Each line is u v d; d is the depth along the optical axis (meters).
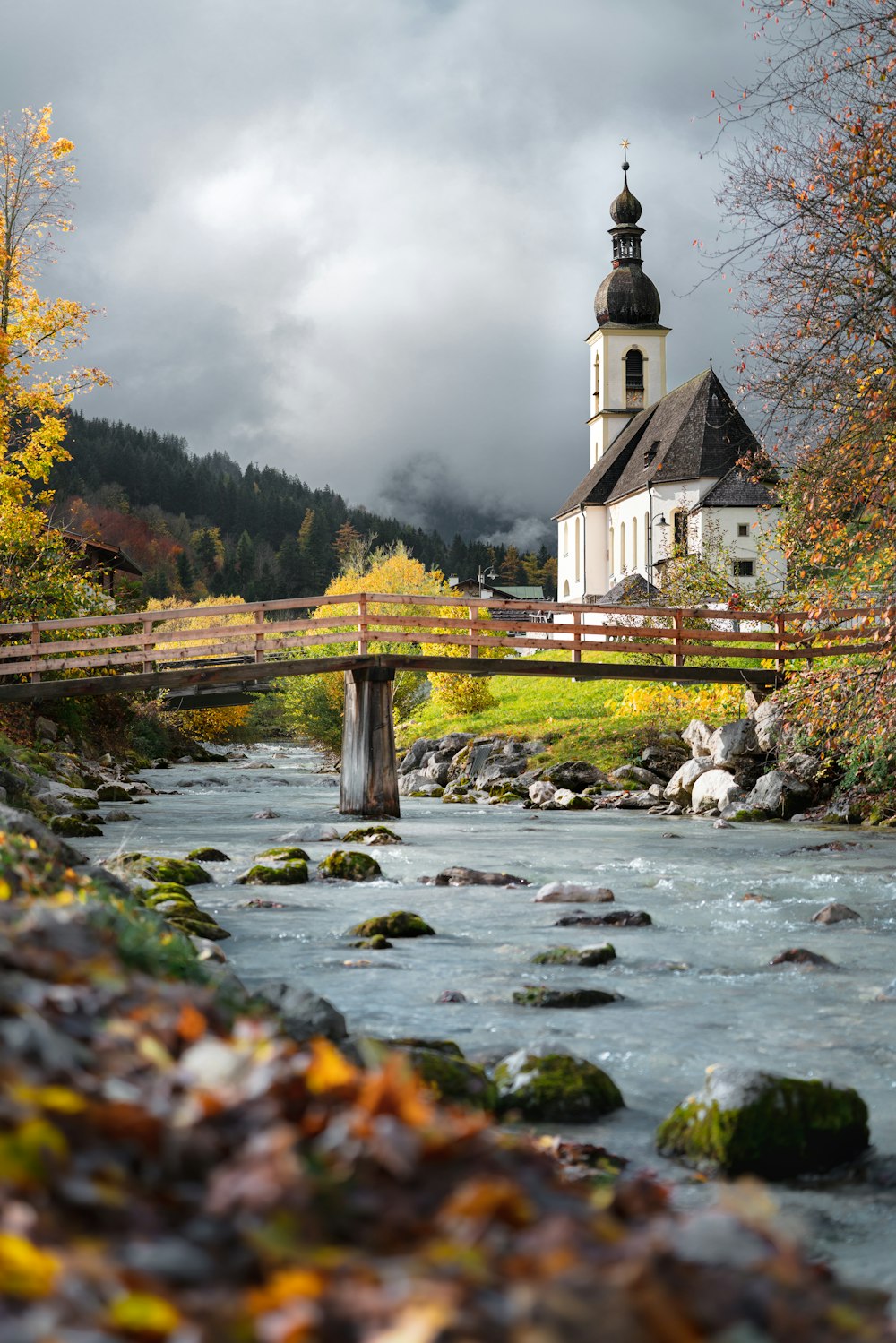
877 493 16.56
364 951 9.89
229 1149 1.84
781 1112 5.14
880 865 16.61
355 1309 1.40
